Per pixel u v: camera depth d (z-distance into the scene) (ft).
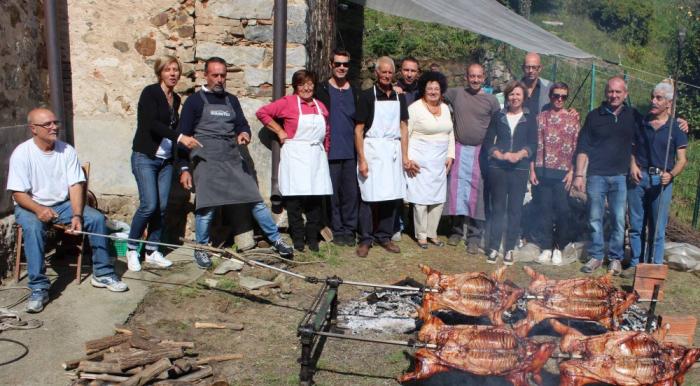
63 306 17.66
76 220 18.03
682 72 49.21
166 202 20.86
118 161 23.06
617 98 21.38
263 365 15.43
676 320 16.47
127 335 15.57
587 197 22.67
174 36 22.80
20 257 19.60
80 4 22.29
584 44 56.39
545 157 22.80
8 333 16.05
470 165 24.03
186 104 20.57
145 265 20.90
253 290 19.49
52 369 14.58
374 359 15.90
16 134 20.22
